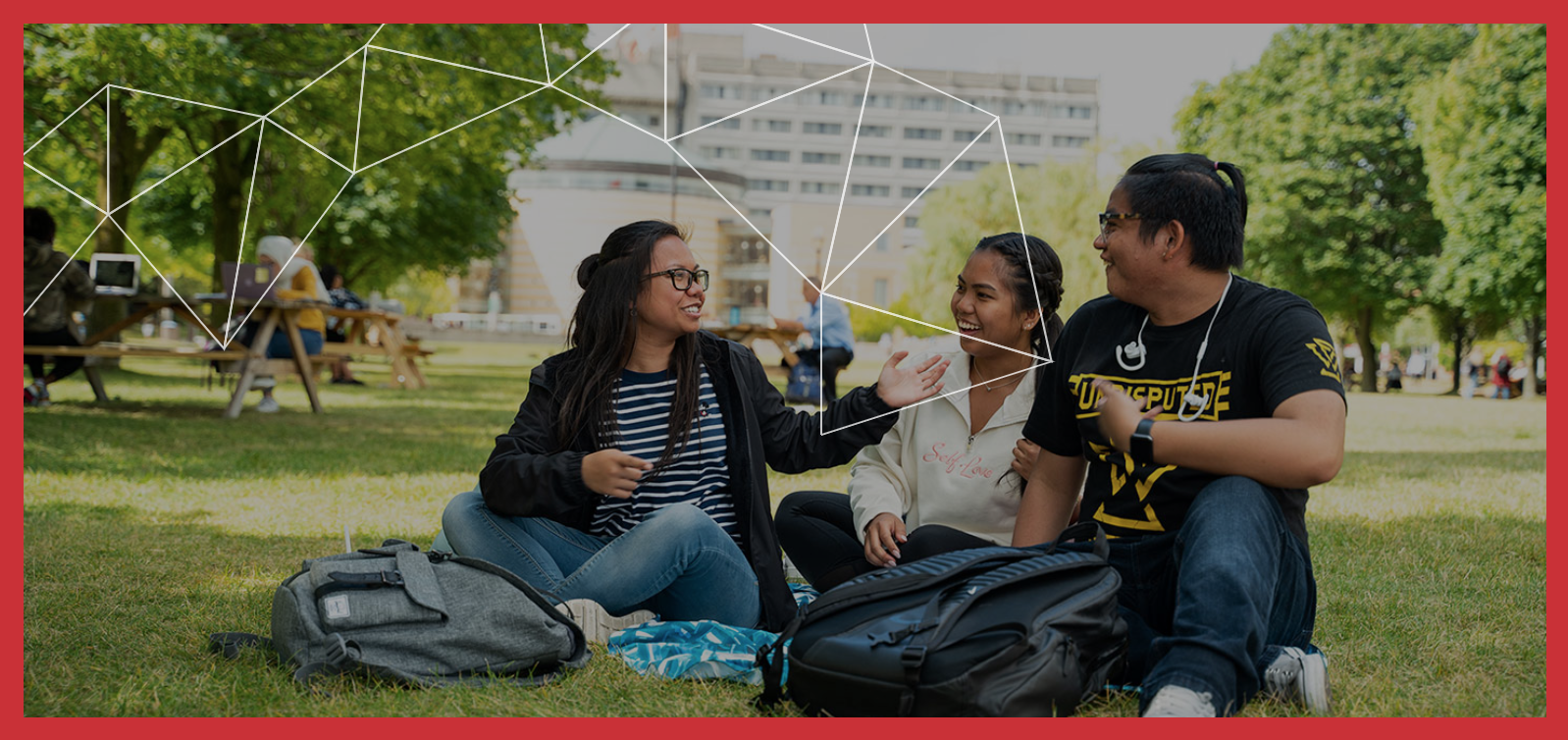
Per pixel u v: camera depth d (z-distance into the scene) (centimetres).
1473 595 278
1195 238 194
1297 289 2486
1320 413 181
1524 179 2094
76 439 586
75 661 207
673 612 229
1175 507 196
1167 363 201
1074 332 218
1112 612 183
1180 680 165
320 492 450
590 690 191
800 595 265
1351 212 2428
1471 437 874
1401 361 4081
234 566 297
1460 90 2167
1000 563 183
